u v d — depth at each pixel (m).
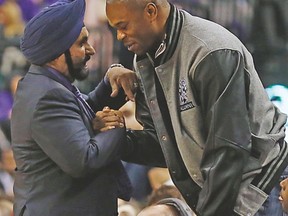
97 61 15.69
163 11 7.05
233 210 6.96
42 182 7.07
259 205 7.04
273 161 7.13
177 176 7.32
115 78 7.57
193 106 7.02
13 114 7.15
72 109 7.05
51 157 6.98
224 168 6.87
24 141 7.07
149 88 7.30
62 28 7.00
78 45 7.13
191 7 15.82
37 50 7.04
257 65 16.67
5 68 16.47
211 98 6.91
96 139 7.04
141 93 7.55
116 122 7.19
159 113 7.28
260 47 16.84
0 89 16.05
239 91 6.92
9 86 16.08
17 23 17.16
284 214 7.22
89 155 6.92
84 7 7.13
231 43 7.02
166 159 7.31
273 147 7.13
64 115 6.99
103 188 7.17
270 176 7.10
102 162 7.00
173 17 7.08
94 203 7.11
